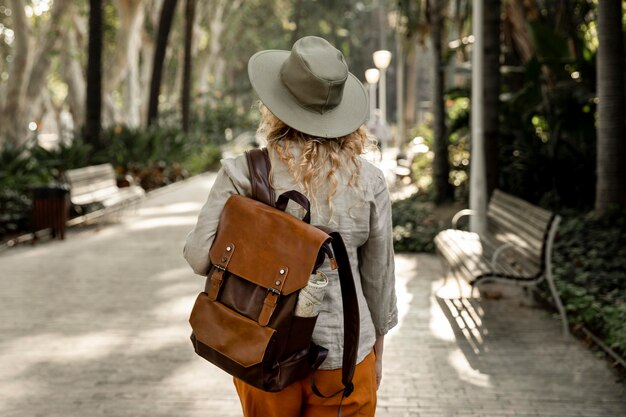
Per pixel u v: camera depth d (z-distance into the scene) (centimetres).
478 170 984
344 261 218
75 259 937
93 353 543
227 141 3753
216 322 215
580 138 1198
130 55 2869
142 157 2011
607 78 957
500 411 432
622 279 707
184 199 1677
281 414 226
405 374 495
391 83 6756
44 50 2258
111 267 881
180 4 4034
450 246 716
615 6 945
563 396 454
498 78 1020
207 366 512
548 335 579
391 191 1792
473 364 514
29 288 766
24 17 2167
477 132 984
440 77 1368
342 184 222
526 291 720
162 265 893
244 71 6419
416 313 650
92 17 1603
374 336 232
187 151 2409
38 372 500
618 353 527
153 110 2584
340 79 219
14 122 2202
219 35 4422
